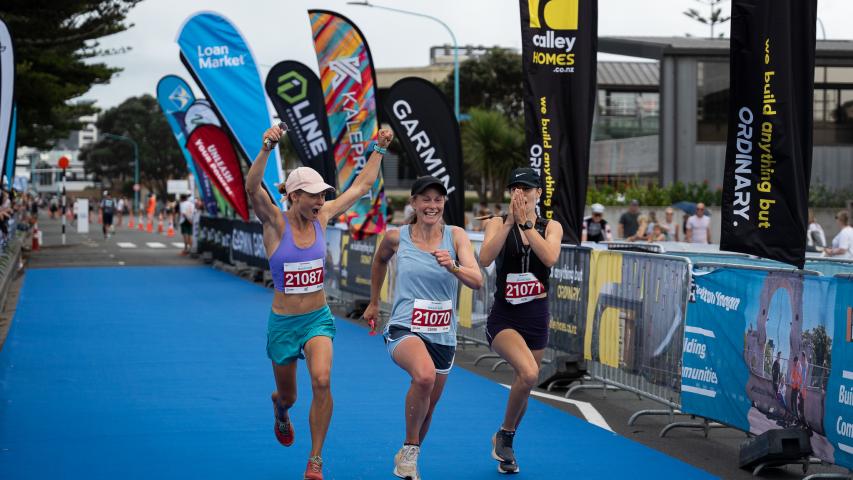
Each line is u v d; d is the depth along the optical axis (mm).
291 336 5512
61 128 43625
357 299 15250
